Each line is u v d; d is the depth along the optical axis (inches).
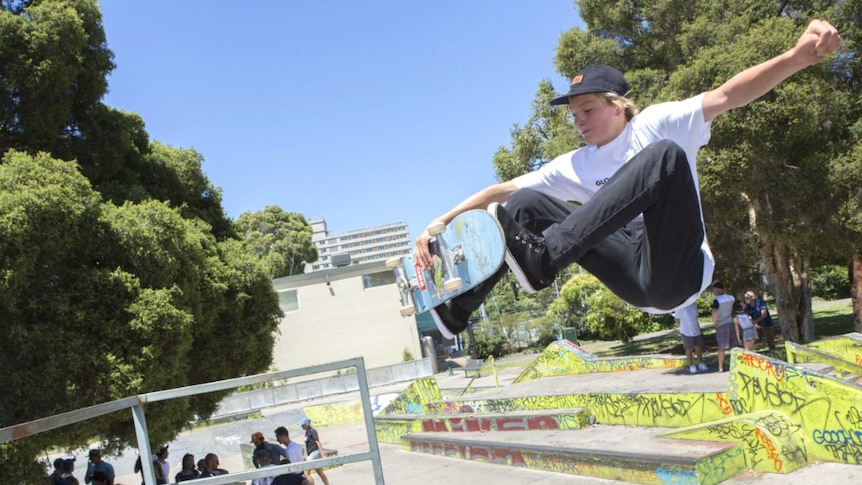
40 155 366.0
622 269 89.4
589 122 93.7
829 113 567.8
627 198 75.9
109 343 351.6
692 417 342.0
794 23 572.4
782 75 76.4
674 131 86.9
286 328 1305.4
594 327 1161.4
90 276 355.9
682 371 507.2
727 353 520.1
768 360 285.4
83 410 116.3
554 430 419.2
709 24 612.4
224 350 489.7
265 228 2171.5
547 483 321.1
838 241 580.1
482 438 443.5
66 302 341.7
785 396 274.2
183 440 803.4
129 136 505.4
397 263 96.6
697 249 81.6
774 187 566.6
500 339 1626.5
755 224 647.8
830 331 855.7
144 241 384.8
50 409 323.0
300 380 1288.1
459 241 83.4
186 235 424.5
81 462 712.4
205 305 458.9
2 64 405.7
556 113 879.1
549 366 687.1
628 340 1138.0
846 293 1610.5
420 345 1331.2
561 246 76.8
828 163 557.9
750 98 80.2
